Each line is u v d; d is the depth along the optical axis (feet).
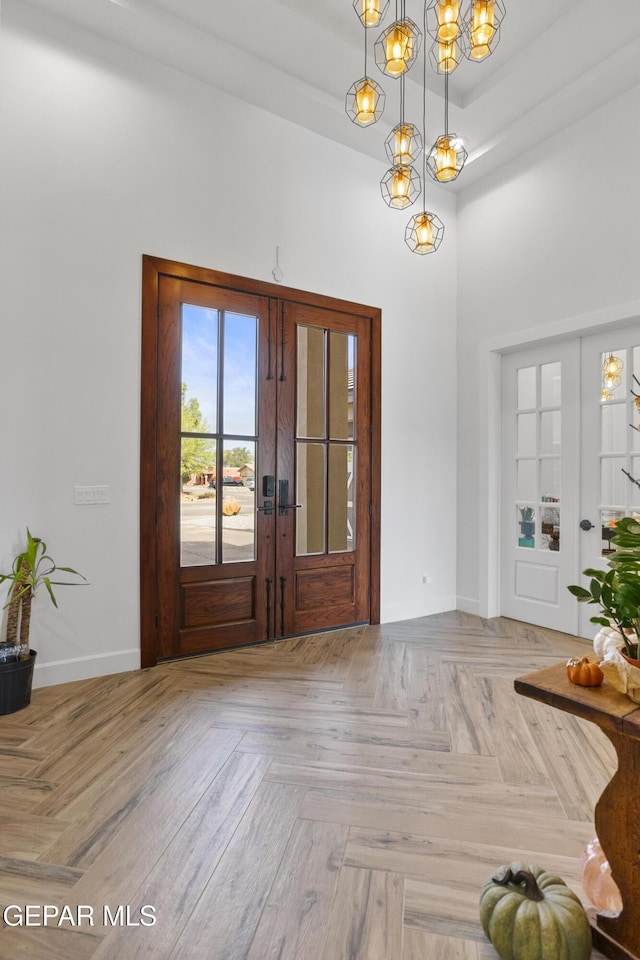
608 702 3.91
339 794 6.22
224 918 4.45
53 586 9.39
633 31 9.89
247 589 11.64
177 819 5.74
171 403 10.63
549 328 12.57
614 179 11.28
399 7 9.78
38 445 9.22
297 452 12.41
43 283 9.26
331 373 12.92
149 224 10.36
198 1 9.53
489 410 14.19
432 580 14.64
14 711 8.28
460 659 10.82
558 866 5.08
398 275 14.05
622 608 3.94
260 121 11.82
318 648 11.53
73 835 5.46
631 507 11.39
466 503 14.89
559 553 12.82
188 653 10.87
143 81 10.34
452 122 12.56
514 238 13.55
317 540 12.69
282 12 9.71
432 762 6.94
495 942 3.92
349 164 13.24
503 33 10.34
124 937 4.27
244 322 11.66
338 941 4.24
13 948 4.17
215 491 11.23
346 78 11.30
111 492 9.92
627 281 11.04
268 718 8.16
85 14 9.46
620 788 4.00
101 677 9.77
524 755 7.13
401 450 14.06
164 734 7.62
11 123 8.99
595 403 12.11
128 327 10.11
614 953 3.99
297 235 12.30
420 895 4.72
